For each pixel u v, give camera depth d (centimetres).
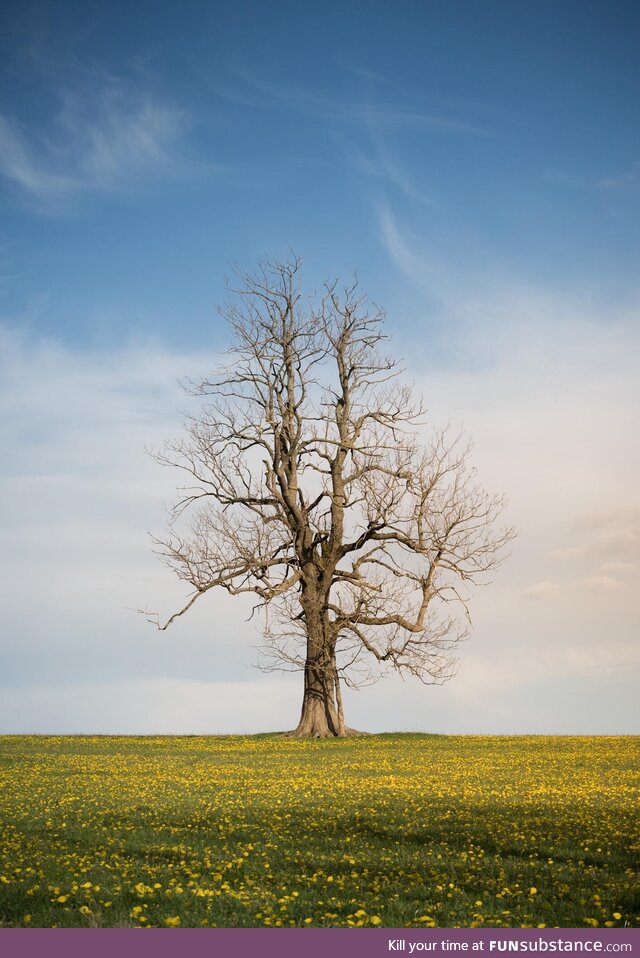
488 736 4088
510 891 1049
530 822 1532
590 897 1016
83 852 1300
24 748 3428
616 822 1538
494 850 1317
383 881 1109
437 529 3850
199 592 3856
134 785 2192
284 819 1606
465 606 3844
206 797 1931
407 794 1950
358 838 1422
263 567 3859
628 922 913
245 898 999
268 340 4056
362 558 3931
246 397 4050
